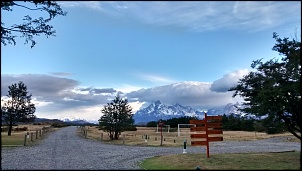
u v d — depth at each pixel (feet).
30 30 56.95
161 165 55.16
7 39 54.70
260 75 63.77
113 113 143.74
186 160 60.80
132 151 88.84
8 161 60.39
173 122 326.85
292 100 54.90
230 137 173.27
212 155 70.23
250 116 65.72
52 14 57.21
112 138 144.87
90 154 77.71
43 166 53.26
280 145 120.37
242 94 66.39
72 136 171.01
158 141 133.49
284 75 57.06
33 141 123.03
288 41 60.85
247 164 55.31
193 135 68.28
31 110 163.43
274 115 58.03
